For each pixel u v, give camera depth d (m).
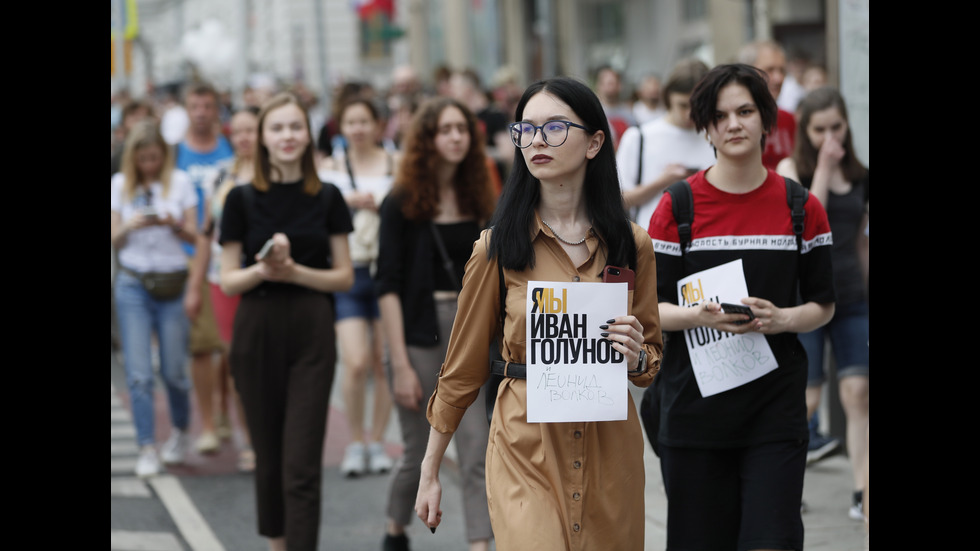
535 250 4.31
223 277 6.99
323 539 8.08
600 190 4.33
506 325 4.34
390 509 7.25
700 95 5.19
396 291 7.04
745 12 17.97
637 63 43.00
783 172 7.64
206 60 47.25
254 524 8.48
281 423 6.96
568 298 4.22
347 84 11.93
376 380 9.95
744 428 5.11
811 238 5.19
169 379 10.16
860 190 7.37
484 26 42.38
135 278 9.85
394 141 17.55
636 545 4.35
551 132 4.20
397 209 7.02
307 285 6.93
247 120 9.60
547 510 4.18
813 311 5.12
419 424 7.10
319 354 6.93
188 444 11.21
